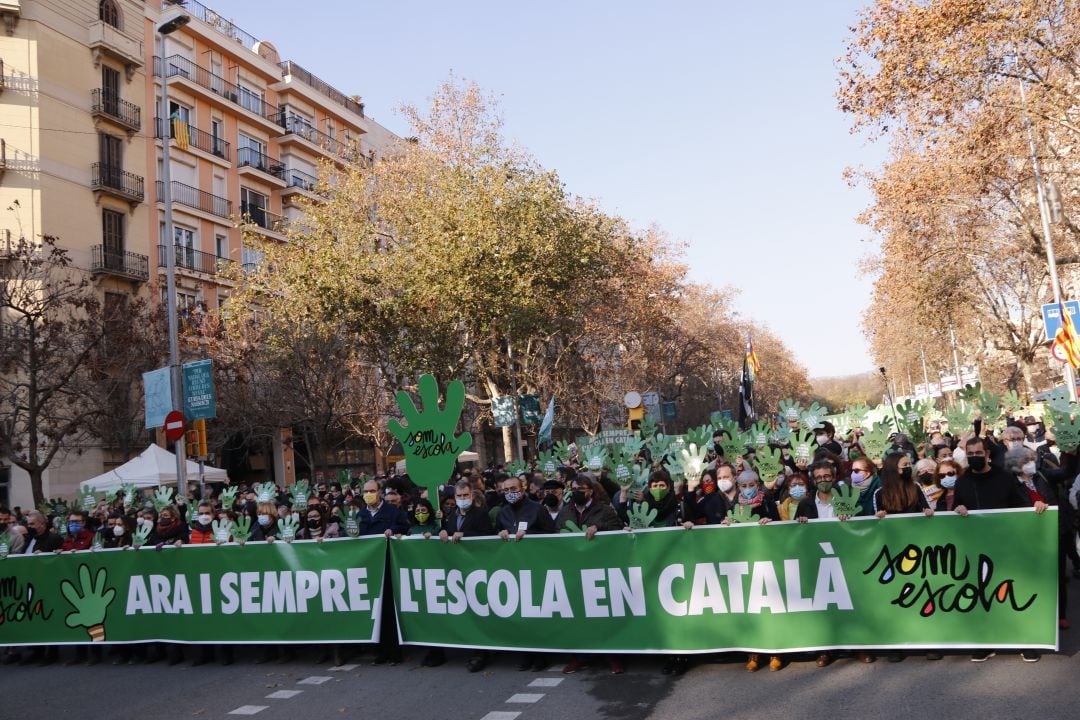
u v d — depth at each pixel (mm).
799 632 7129
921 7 17531
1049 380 52125
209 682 8625
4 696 8781
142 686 8711
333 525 11328
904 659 7141
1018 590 6684
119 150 34656
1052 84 18391
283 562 9047
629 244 33844
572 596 7801
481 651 8234
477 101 30625
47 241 26453
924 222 27859
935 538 6883
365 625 8656
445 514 11047
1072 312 19953
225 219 40062
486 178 26375
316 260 26453
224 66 41719
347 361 30312
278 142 44812
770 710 6203
